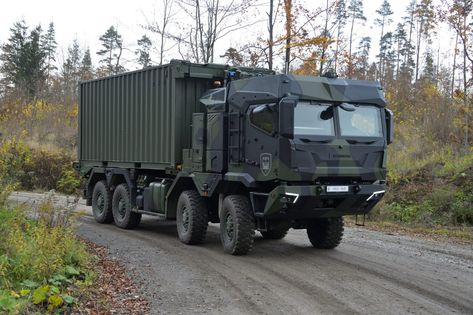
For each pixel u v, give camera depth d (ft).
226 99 33.17
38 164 82.28
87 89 51.24
